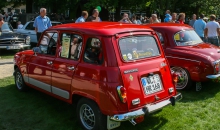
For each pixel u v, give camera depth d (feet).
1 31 38.58
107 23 16.31
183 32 23.04
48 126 15.21
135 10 73.10
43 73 17.12
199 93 21.25
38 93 20.74
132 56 13.50
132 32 14.01
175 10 84.17
